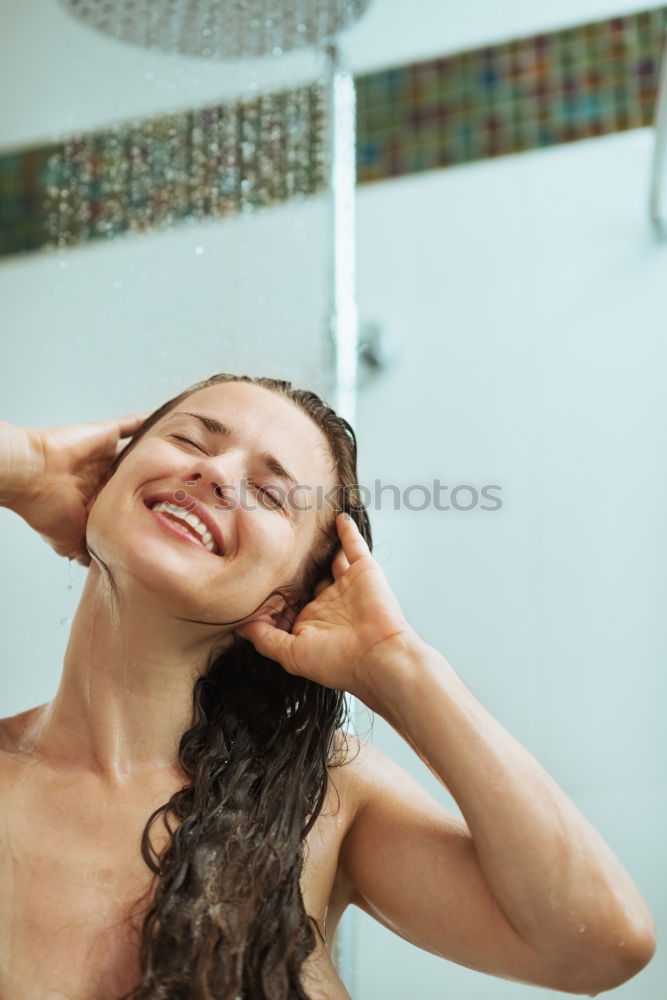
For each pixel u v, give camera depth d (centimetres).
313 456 112
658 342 178
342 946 129
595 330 180
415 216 193
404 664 99
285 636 106
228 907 93
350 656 102
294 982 93
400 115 201
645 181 186
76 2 156
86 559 120
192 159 196
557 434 177
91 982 91
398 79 204
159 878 95
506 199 191
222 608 101
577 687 165
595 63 195
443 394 183
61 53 214
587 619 168
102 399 192
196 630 103
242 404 111
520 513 175
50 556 167
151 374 189
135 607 101
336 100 172
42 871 96
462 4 206
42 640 163
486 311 185
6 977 91
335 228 170
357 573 107
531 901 92
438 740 96
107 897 94
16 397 196
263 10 156
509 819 93
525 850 92
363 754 113
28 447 115
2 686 161
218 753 104
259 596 103
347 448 117
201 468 103
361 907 110
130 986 91
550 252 186
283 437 110
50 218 205
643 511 171
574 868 92
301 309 182
